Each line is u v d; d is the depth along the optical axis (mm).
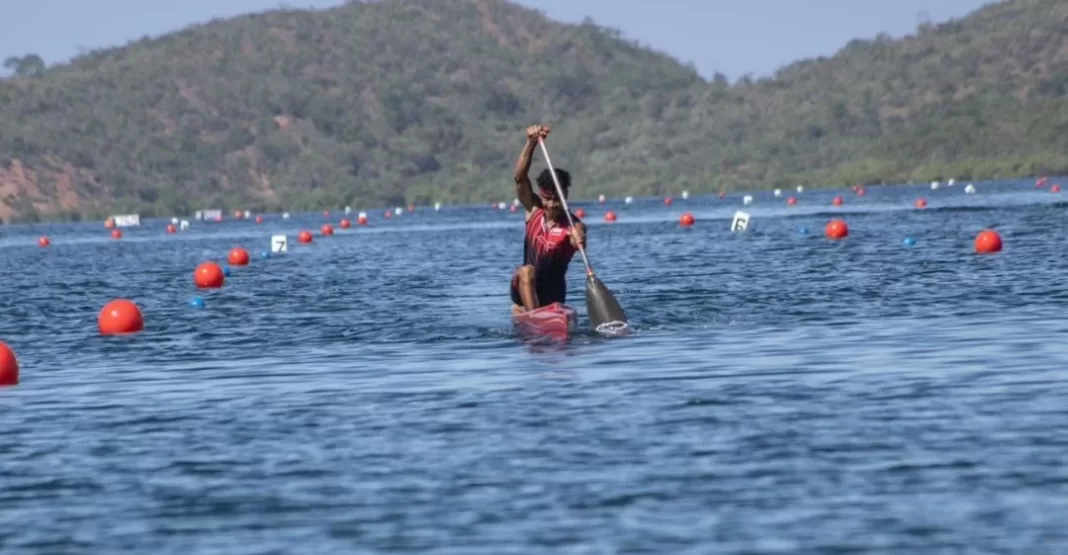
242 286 84812
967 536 24797
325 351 50812
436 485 29281
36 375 47188
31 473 31734
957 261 80688
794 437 32500
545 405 37500
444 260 106062
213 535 26438
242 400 40375
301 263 109375
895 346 46062
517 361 45875
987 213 149375
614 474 29703
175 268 112312
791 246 103938
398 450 32656
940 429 32781
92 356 52094
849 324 52625
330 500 28484
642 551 24609
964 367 41156
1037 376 39156
